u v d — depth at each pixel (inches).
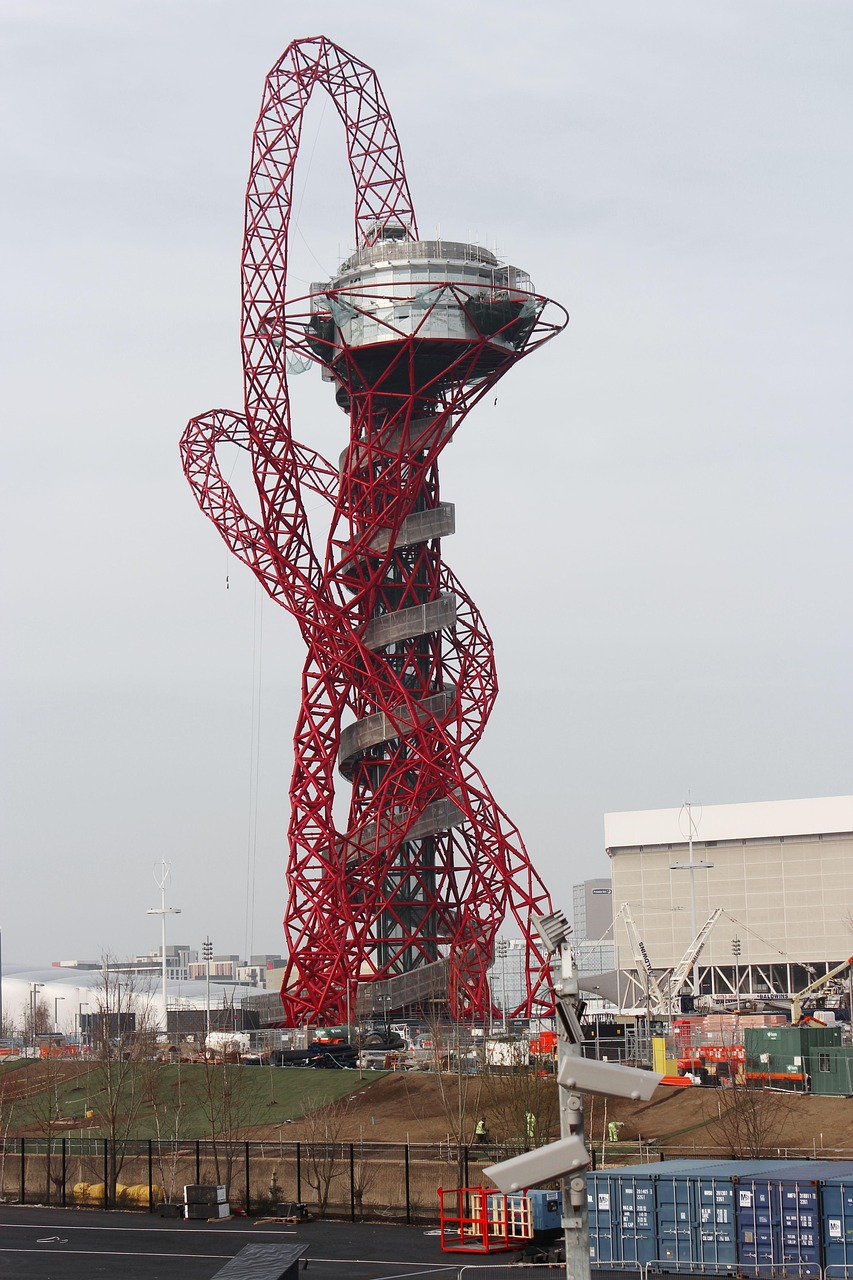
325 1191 2960.1
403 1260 2384.4
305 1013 5994.1
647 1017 5344.5
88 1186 3233.3
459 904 6210.6
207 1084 4160.9
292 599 6092.5
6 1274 2351.1
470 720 6235.2
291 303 6107.3
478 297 6171.3
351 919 6023.6
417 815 5994.1
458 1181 2856.8
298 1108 4188.0
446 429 6299.2
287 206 6171.3
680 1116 3526.1
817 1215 2153.1
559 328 6289.4
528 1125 3157.0
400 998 5880.9
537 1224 2458.2
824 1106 3516.2
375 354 6328.7
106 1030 4820.4
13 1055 6284.5
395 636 6087.6
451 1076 4205.2
